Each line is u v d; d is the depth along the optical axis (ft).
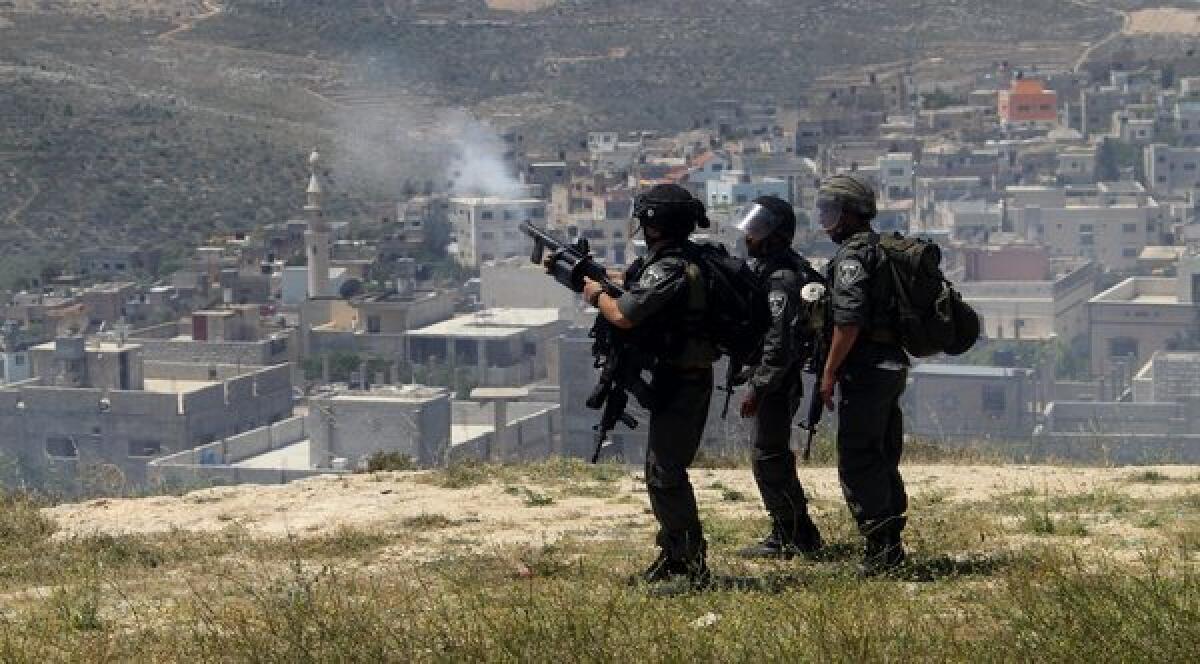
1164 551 75.31
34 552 90.17
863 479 76.95
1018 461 131.34
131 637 66.23
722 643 59.16
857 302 75.05
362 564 83.10
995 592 67.62
